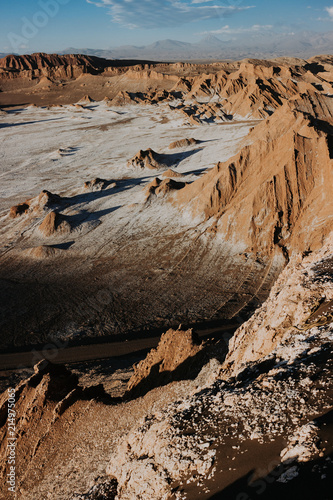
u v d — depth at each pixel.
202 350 21.03
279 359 11.05
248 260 49.16
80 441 18.31
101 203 77.00
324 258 15.94
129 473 10.55
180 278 48.62
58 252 60.72
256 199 52.22
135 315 42.34
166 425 10.41
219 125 148.75
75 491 14.97
